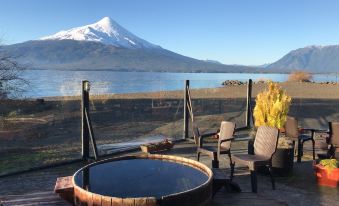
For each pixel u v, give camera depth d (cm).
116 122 1558
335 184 663
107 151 955
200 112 1859
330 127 753
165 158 584
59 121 1574
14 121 1445
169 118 1680
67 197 455
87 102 860
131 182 477
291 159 729
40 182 705
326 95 2845
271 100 802
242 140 1103
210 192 455
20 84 1280
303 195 623
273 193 632
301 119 1606
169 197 392
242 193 534
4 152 979
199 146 755
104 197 395
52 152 991
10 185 687
